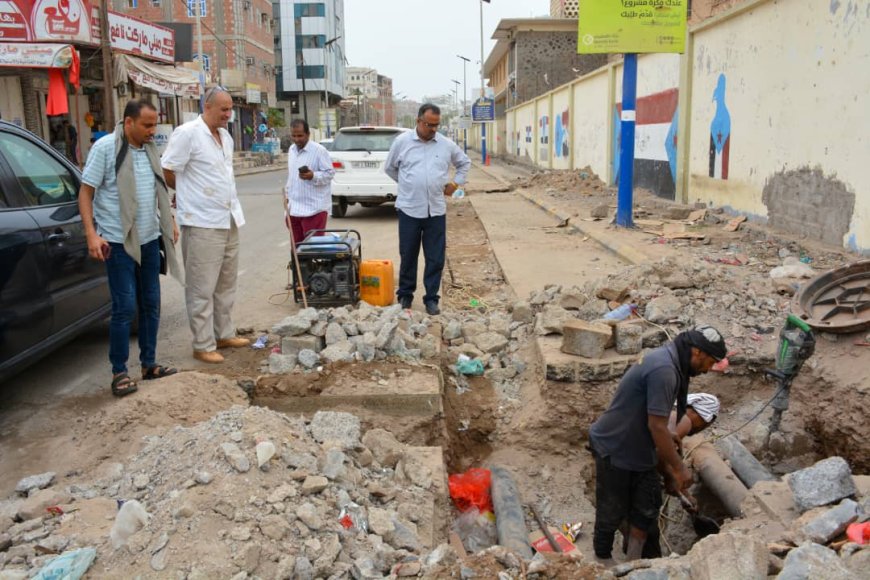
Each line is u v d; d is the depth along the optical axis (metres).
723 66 12.34
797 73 9.85
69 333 5.38
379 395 5.11
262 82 56.16
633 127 11.76
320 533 3.28
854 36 8.51
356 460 4.07
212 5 48.88
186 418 4.65
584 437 5.45
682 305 6.33
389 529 3.50
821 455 5.24
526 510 4.90
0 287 4.52
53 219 5.25
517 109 41.91
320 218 7.82
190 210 5.53
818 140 9.37
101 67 22.89
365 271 7.14
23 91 20.64
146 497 3.61
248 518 3.22
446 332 6.49
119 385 4.95
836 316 5.76
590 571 3.20
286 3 79.50
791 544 3.42
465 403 5.73
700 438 5.25
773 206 10.65
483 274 9.38
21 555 3.20
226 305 6.07
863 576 2.88
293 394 5.17
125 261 4.86
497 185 23.64
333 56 87.12
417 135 6.78
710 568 3.00
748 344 5.77
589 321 6.11
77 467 4.21
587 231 11.94
